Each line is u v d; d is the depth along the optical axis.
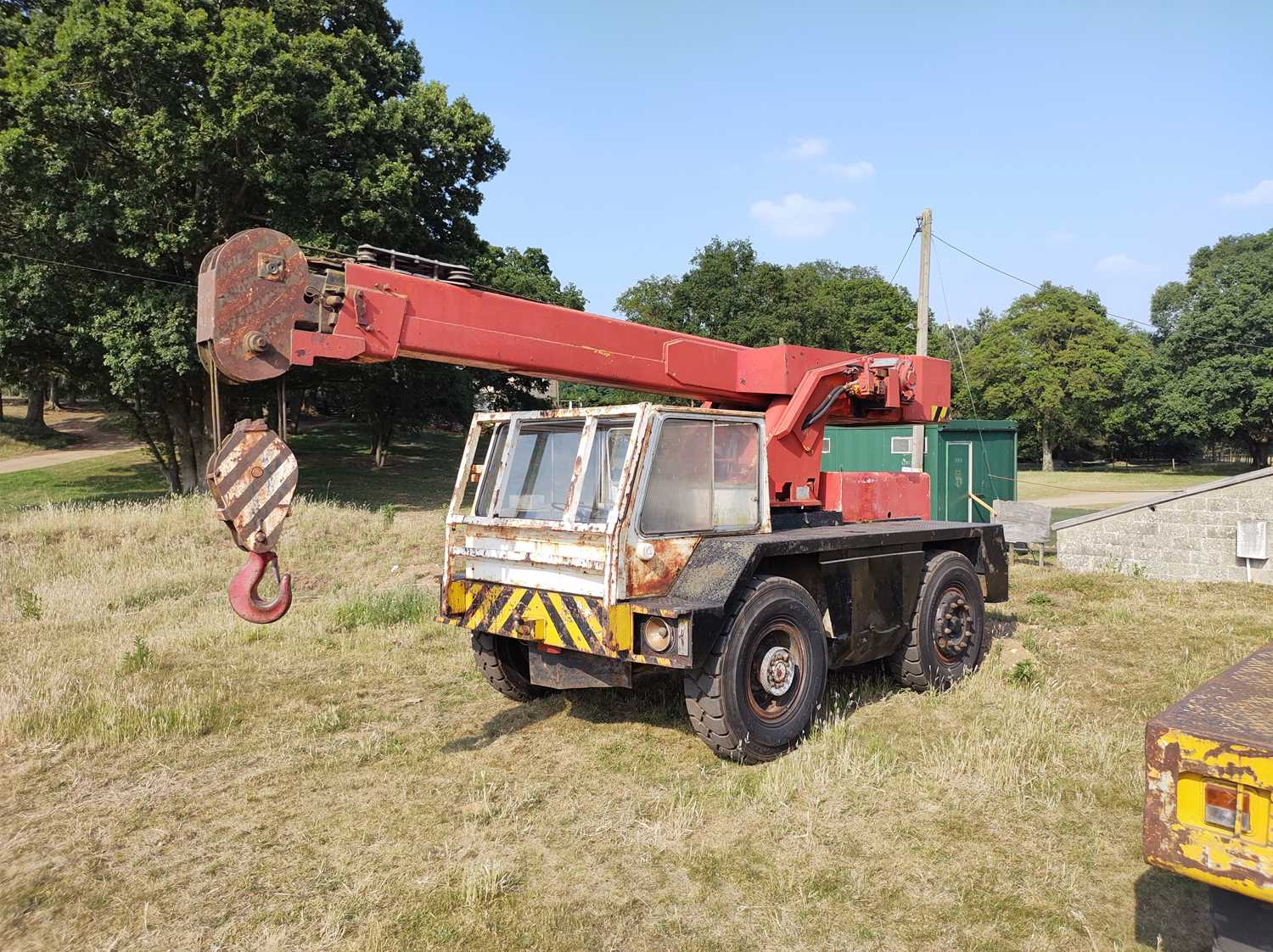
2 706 5.62
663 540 4.70
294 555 12.23
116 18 15.09
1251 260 45.06
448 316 4.64
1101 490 36.16
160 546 12.26
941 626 6.23
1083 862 3.59
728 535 5.23
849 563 5.54
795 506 6.01
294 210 17.50
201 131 15.80
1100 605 9.40
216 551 12.22
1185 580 11.41
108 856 3.78
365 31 22.14
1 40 18.30
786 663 4.94
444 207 20.88
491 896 3.37
